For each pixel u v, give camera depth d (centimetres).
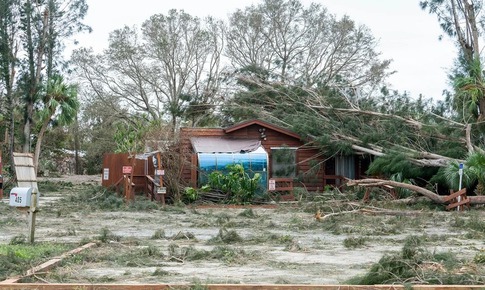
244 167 3120
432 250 1422
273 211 2652
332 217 2244
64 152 7025
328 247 1522
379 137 3183
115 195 3047
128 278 1046
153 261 1238
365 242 1597
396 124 3206
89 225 2017
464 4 3488
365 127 3278
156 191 2962
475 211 2516
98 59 6347
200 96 4044
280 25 6097
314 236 1778
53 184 4403
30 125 4612
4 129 5234
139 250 1365
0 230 1811
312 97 3662
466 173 2753
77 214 2409
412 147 3156
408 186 2652
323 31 6044
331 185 3416
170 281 1021
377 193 2878
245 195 2970
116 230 1881
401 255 1120
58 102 4488
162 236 1675
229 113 3928
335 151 3316
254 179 2972
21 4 4597
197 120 4222
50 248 1340
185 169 3119
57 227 1925
